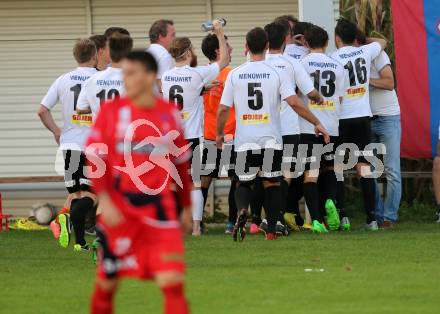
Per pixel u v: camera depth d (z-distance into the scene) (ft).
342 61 145.69
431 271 105.40
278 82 130.31
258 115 130.62
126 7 167.43
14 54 167.53
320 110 142.41
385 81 148.97
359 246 126.62
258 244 130.00
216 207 165.17
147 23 167.43
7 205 165.78
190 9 167.32
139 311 85.51
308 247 126.41
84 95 127.34
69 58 167.43
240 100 130.82
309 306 86.02
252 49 131.44
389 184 152.87
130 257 69.92
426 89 159.02
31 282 102.63
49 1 166.91
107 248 70.13
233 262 113.91
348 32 146.41
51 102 132.05
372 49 146.41
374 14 171.01
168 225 69.77
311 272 105.50
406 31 159.22
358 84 145.69
